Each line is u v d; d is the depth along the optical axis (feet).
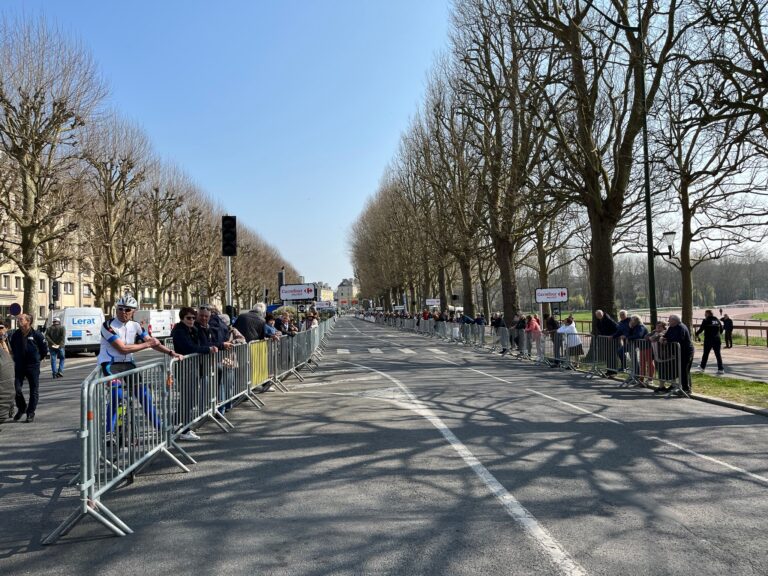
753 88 38.96
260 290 280.51
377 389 43.09
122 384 18.01
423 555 13.42
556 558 13.20
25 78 76.07
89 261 118.11
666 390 40.34
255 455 23.21
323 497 17.84
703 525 15.31
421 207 140.05
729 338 79.41
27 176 79.61
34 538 14.99
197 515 16.43
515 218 87.71
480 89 82.43
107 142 104.47
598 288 60.29
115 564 13.25
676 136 57.11
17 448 25.46
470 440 25.36
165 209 132.98
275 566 12.96
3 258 84.43
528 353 69.72
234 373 32.22
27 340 32.32
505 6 66.44
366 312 374.84
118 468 17.71
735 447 24.20
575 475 20.01
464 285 116.78
